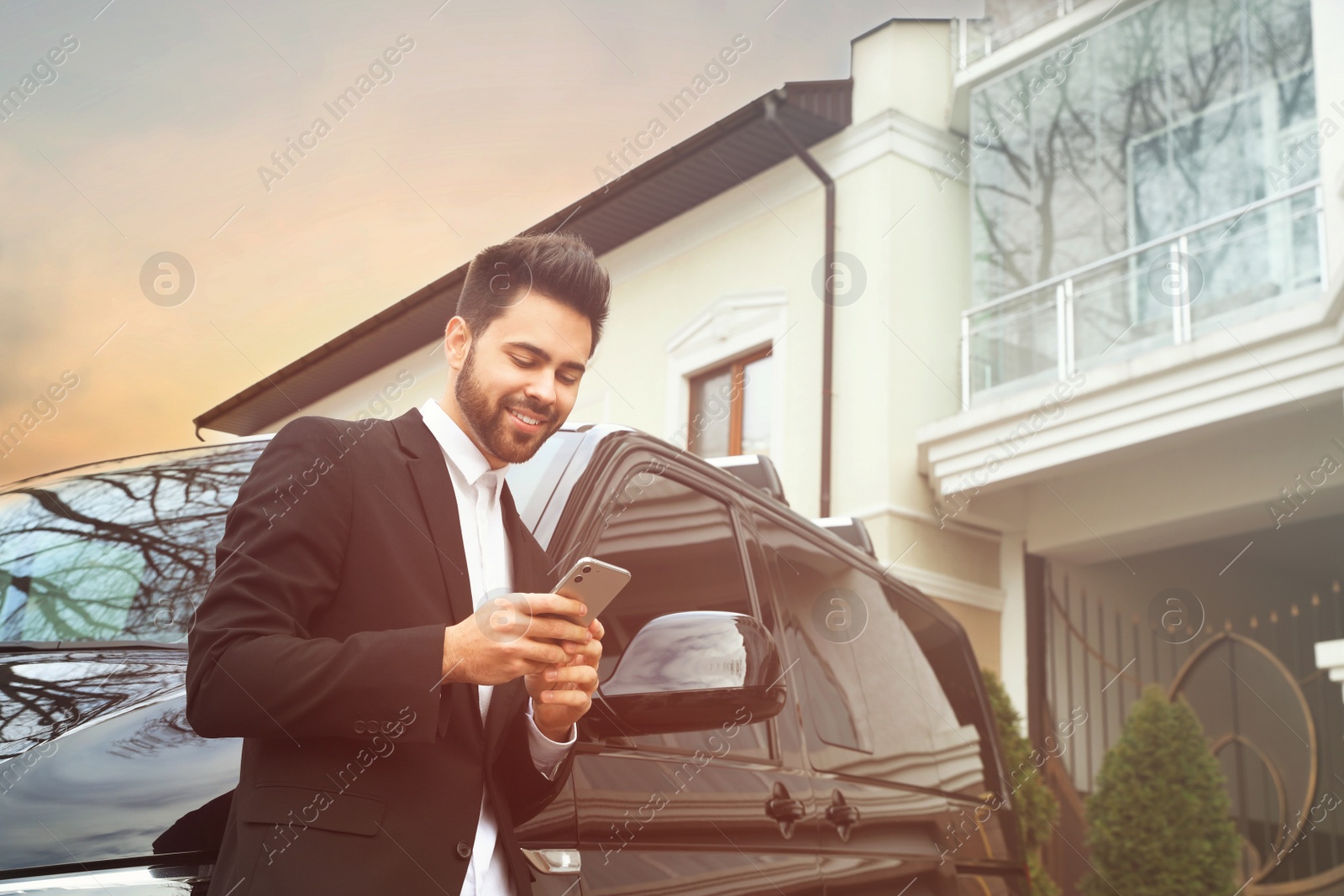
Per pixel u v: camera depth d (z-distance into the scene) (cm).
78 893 112
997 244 896
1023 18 912
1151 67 845
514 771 139
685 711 141
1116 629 923
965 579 879
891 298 891
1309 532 916
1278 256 747
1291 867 928
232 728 111
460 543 131
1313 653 988
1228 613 970
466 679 116
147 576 176
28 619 170
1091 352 827
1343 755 946
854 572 283
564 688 128
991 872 275
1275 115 784
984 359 884
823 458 880
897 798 242
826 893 197
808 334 916
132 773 126
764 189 966
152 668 150
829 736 228
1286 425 766
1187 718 856
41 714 135
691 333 985
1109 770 867
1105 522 859
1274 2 792
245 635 113
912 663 293
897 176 916
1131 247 836
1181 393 769
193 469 206
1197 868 824
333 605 123
